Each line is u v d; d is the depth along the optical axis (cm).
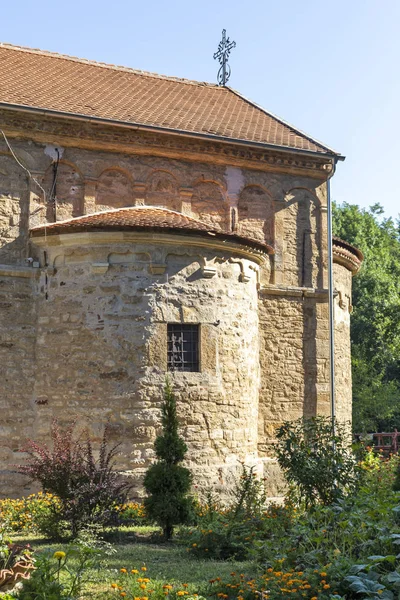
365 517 903
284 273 1773
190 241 1478
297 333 1780
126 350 1429
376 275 3888
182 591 720
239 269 1562
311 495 1149
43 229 1470
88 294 1449
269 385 1734
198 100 1986
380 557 734
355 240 4100
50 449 1428
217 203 1711
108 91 1817
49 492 1188
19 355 1471
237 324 1545
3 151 1515
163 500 1140
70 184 1569
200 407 1462
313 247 1817
